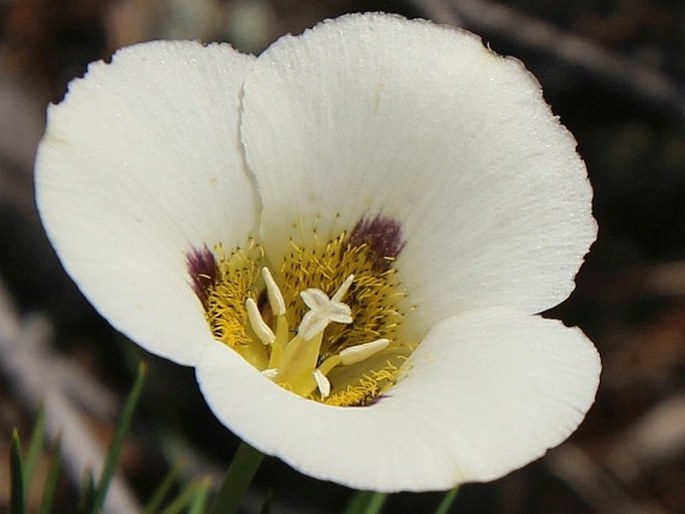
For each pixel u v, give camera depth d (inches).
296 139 8.3
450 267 8.3
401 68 8.4
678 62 15.1
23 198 13.6
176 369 13.5
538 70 15.0
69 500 12.7
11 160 13.7
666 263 15.3
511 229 8.2
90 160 7.6
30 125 14.0
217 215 8.2
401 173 8.4
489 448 7.2
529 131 8.3
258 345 8.4
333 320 8.2
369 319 8.5
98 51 15.1
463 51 8.4
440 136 8.3
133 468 13.0
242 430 7.0
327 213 8.5
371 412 7.4
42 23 15.2
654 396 14.1
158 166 7.9
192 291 7.9
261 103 8.2
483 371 7.6
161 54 8.1
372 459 7.0
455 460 7.1
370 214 8.5
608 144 15.9
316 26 8.4
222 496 8.1
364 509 8.6
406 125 8.4
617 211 15.6
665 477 13.7
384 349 8.4
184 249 8.0
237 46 15.2
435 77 8.4
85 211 7.4
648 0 15.5
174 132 8.0
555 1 15.6
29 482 8.8
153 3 15.0
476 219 8.3
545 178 8.2
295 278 8.5
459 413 7.4
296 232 8.5
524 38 13.1
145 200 7.8
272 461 13.4
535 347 7.7
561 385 7.5
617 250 15.3
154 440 12.4
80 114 7.7
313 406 7.3
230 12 15.4
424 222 8.4
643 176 15.7
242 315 8.4
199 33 15.1
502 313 8.0
